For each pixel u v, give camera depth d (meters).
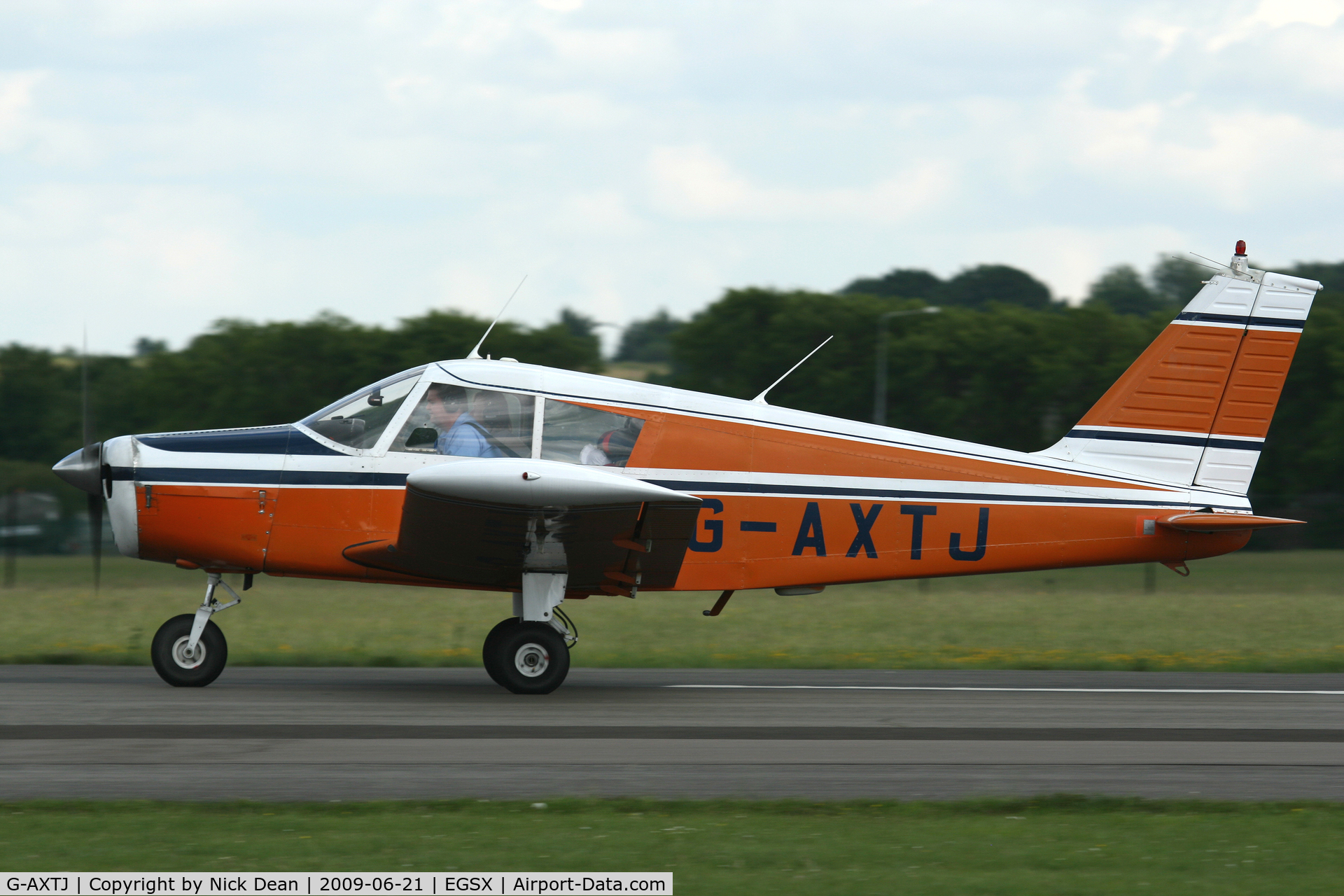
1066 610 60.84
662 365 191.75
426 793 20.61
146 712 27.81
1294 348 35.47
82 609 57.66
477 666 38.25
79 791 20.52
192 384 116.50
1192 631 52.25
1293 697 33.25
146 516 30.44
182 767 22.28
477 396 31.14
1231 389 35.41
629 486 27.22
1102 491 34.34
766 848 17.61
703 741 25.39
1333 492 121.62
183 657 31.44
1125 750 25.25
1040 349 119.94
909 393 120.38
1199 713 30.33
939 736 26.44
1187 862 17.09
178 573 88.44
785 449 32.25
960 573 33.53
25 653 39.50
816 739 25.86
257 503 30.58
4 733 25.25
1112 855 17.44
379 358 114.81
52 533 111.75
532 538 28.92
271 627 50.25
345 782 21.33
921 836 18.33
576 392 31.44
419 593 68.69
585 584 32.16
